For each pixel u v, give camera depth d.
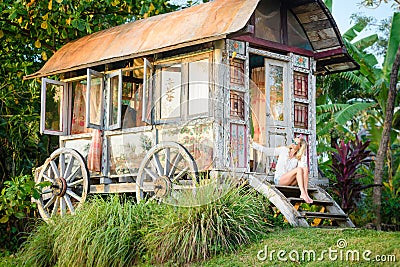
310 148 10.54
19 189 10.23
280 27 10.26
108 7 13.09
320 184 10.43
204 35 8.73
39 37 12.36
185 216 7.92
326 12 10.16
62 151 10.90
